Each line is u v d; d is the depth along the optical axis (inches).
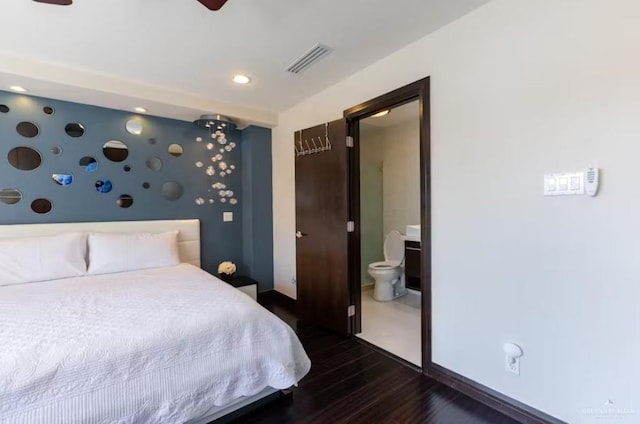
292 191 144.3
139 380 53.9
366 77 101.4
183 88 117.3
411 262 152.4
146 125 132.3
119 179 126.6
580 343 58.4
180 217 141.9
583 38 56.7
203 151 147.4
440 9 72.0
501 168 68.8
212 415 66.1
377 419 67.8
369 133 169.0
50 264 97.8
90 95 108.5
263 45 86.9
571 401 59.7
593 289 56.6
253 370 65.9
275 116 148.6
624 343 53.4
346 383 81.7
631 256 52.3
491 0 69.2
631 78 51.8
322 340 108.7
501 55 68.1
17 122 106.6
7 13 70.6
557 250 60.9
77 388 49.0
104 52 89.7
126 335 56.8
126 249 112.1
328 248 116.7
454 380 78.8
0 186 104.6
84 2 67.1
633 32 51.4
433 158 82.2
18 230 104.9
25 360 48.0
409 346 102.8
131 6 68.8
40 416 45.8
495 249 70.4
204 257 149.6
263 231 157.2
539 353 63.9
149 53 90.6
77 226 115.7
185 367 58.5
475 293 74.4
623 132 52.7
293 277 145.9
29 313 66.0
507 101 67.4
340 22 76.4
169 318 63.7
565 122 59.1
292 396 76.2
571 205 58.9
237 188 159.2
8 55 89.7
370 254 172.2
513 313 67.7
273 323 71.8
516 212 66.7
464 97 75.1
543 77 61.9
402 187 164.4
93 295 78.9
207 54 91.6
